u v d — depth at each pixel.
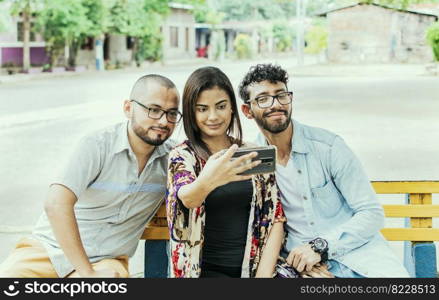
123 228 2.78
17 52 24.03
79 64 26.78
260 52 36.34
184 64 30.22
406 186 3.12
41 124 11.20
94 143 2.69
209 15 33.56
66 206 2.60
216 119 2.58
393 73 21.12
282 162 2.86
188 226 2.55
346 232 2.71
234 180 2.38
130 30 27.20
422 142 8.83
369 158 7.77
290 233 2.85
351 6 25.41
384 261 2.72
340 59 26.11
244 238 2.65
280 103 2.74
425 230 3.07
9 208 5.69
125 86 18.70
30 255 2.76
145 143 2.72
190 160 2.59
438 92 15.38
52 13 23.84
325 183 2.84
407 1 24.25
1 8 22.83
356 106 12.88
